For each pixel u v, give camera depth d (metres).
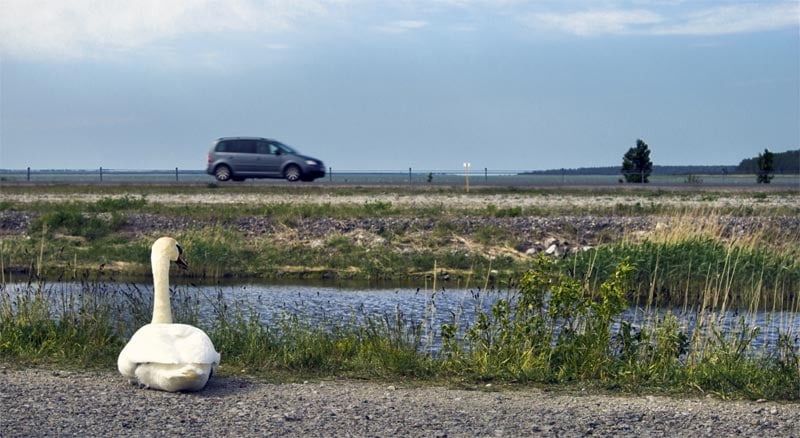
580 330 11.20
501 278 23.11
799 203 38.03
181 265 9.90
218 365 10.05
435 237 28.08
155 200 38.12
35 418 7.86
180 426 7.72
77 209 33.28
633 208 34.25
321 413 8.30
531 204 37.41
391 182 52.34
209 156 48.06
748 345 11.55
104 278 22.75
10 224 29.78
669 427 8.10
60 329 11.99
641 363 10.71
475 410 8.59
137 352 8.85
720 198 40.44
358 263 24.84
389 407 8.62
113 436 7.36
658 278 20.69
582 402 9.05
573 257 22.58
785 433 7.99
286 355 10.85
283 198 39.09
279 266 24.67
